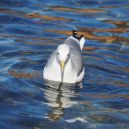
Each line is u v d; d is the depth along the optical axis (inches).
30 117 502.3
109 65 639.8
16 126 484.4
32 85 575.5
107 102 546.3
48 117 505.4
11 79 581.3
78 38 655.8
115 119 508.7
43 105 531.5
